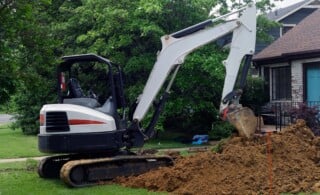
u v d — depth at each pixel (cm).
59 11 2044
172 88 1803
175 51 1147
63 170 1010
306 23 2352
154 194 916
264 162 1003
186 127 2044
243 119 1113
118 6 1781
